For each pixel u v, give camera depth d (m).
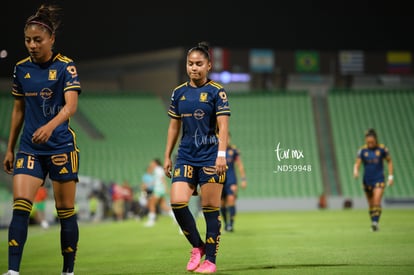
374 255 28.03
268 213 98.00
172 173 22.55
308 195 118.06
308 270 22.58
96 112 138.38
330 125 137.38
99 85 149.50
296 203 115.19
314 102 146.75
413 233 42.94
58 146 18.69
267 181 121.75
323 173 124.06
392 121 137.25
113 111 139.38
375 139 46.47
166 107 141.88
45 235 51.56
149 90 146.75
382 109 140.88
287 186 120.62
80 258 30.17
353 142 131.75
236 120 138.50
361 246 33.09
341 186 120.69
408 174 122.62
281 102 143.88
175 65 141.62
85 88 148.38
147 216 101.00
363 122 137.25
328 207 115.62
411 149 129.50
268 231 48.97
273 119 138.75
